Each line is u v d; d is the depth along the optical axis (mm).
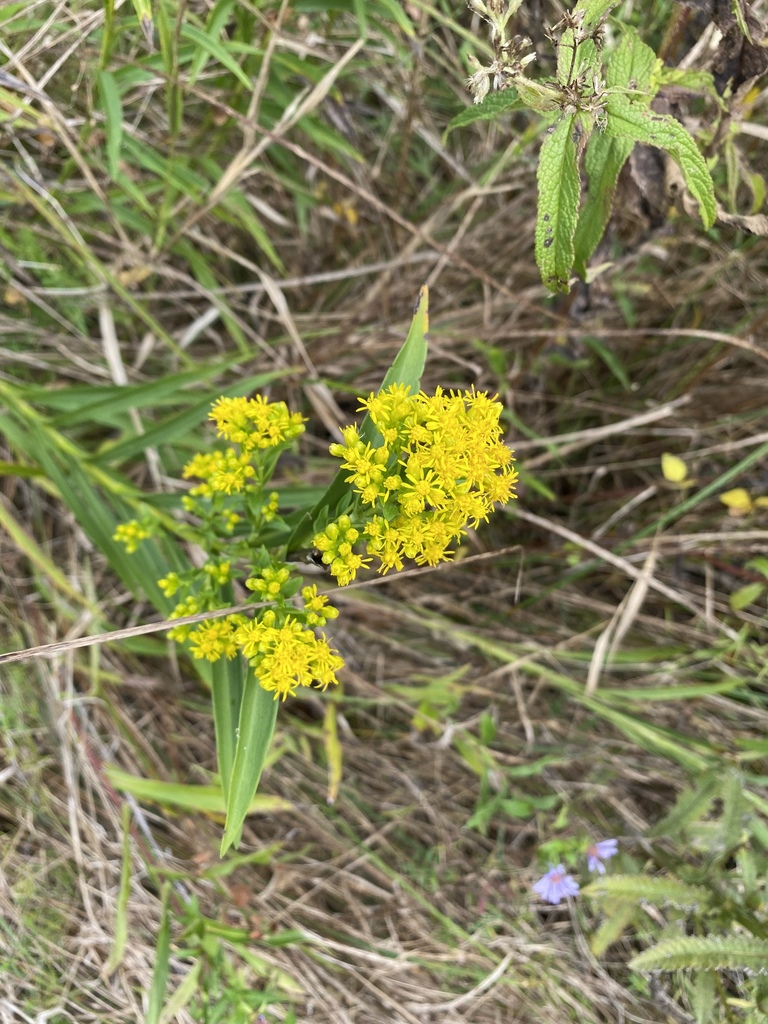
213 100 330
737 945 320
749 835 366
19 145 356
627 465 469
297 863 395
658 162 315
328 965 372
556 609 477
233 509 314
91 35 342
